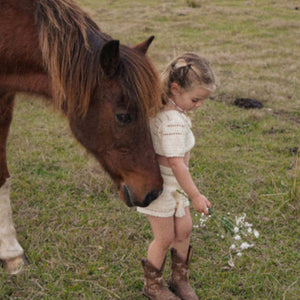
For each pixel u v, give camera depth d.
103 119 1.99
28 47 2.19
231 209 3.31
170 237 2.21
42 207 3.33
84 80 1.98
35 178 3.77
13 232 2.80
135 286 2.52
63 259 2.74
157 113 2.02
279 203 3.38
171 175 2.16
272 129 4.89
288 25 10.14
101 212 3.29
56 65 2.04
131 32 9.66
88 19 2.19
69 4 2.16
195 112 5.31
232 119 5.11
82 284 2.52
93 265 2.68
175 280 2.39
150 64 1.99
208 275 2.61
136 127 1.94
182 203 2.20
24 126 4.96
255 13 11.55
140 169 2.00
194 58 2.04
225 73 6.96
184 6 12.76
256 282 2.53
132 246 2.88
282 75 6.81
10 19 2.20
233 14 11.57
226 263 2.72
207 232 3.01
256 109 5.45
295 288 2.49
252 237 2.89
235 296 2.44
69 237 2.94
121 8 12.59
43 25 2.09
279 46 8.69
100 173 3.87
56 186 3.63
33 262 2.70
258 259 2.75
